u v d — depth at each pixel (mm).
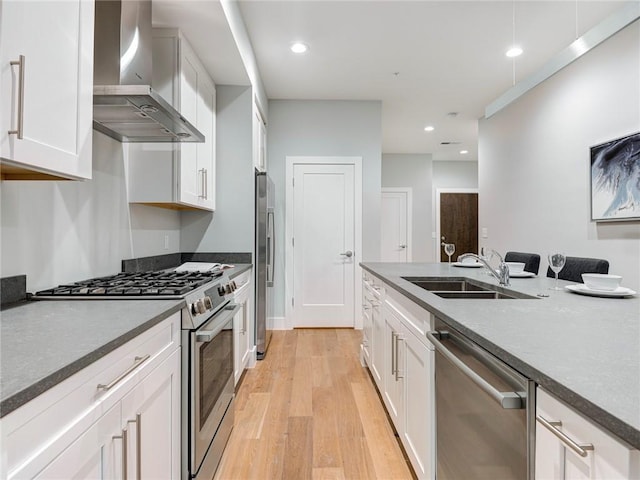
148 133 1961
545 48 3145
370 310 2768
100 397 832
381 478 1665
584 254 2957
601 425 544
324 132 4332
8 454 571
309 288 4359
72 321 1037
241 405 2377
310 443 1946
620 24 1701
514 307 1248
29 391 598
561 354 767
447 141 6168
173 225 2943
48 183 1510
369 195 4359
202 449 1444
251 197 3129
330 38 3004
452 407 1170
